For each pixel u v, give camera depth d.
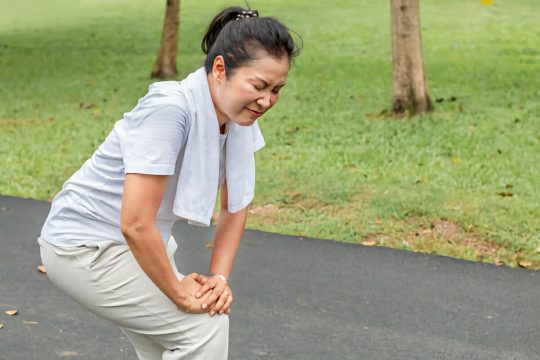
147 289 3.46
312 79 18.55
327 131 13.78
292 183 10.52
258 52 3.19
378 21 26.25
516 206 9.53
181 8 29.28
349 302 6.65
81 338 5.75
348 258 7.74
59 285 3.58
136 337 3.81
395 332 6.08
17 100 17.08
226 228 3.85
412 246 8.30
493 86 17.36
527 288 7.09
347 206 9.59
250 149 3.64
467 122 14.09
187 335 3.53
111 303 3.49
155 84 3.37
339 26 25.53
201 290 3.51
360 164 11.59
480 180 10.70
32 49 23.55
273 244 8.09
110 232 3.46
